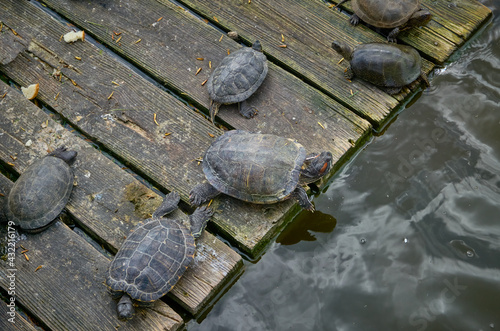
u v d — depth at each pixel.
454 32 1.98
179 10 2.03
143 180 1.85
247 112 1.86
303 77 1.94
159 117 1.88
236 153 1.72
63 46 1.98
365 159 1.87
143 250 1.64
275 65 1.94
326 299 1.71
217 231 1.78
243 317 1.70
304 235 1.79
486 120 1.89
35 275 1.71
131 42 2.00
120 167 1.85
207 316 1.71
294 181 1.70
